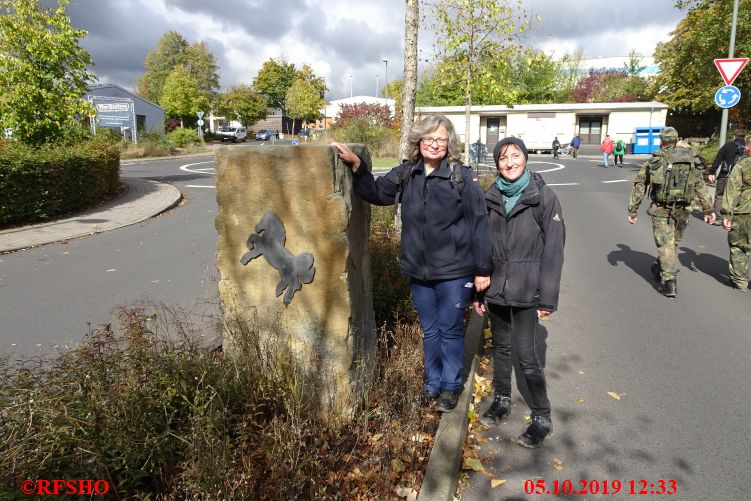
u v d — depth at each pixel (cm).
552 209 293
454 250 296
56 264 742
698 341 464
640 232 977
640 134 3734
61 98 1327
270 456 238
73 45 1328
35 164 1040
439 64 1237
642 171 595
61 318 522
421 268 301
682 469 289
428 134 288
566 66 6606
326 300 291
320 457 260
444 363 316
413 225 298
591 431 327
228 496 209
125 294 598
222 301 311
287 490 226
